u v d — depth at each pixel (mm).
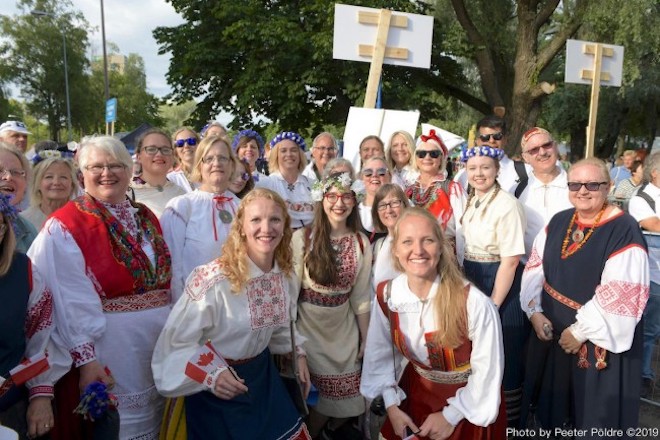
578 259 2949
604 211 2953
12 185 3031
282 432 2545
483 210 3455
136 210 2732
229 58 16688
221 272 2426
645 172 4625
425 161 4129
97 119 42844
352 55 5262
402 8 15500
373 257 3592
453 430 2439
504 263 3344
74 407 2459
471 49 16125
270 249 2459
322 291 3340
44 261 2420
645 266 2762
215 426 2422
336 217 3336
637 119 24641
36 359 2289
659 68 19234
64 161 3344
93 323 2443
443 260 2439
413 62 5355
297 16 15992
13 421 2320
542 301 3148
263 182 4578
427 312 2451
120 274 2520
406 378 2713
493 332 2361
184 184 4359
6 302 2203
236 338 2484
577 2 14352
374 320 2693
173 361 2395
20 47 38875
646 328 4324
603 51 6105
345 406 3385
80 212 2533
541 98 15664
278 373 2760
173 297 3014
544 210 3926
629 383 2807
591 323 2791
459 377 2502
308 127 18125
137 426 2594
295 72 15781
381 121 5625
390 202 3475
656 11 13234
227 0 15719
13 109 41031
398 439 2613
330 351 3369
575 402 2951
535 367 3201
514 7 16766
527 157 4039
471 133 7176
